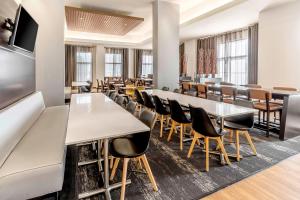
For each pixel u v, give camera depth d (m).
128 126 2.13
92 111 2.93
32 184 1.63
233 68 8.91
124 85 8.67
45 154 1.90
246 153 3.28
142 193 2.21
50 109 4.07
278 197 2.14
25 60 3.70
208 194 2.20
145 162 2.24
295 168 2.78
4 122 2.03
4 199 1.54
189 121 3.40
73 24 8.40
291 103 3.92
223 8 5.94
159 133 4.39
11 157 1.83
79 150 3.46
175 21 6.80
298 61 5.56
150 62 14.85
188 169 2.75
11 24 2.96
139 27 10.38
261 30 6.43
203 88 5.88
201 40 10.59
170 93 5.11
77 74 13.05
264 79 6.50
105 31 9.85
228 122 3.31
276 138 4.02
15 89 3.12
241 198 2.13
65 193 2.23
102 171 2.67
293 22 5.58
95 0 6.45
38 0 4.44
